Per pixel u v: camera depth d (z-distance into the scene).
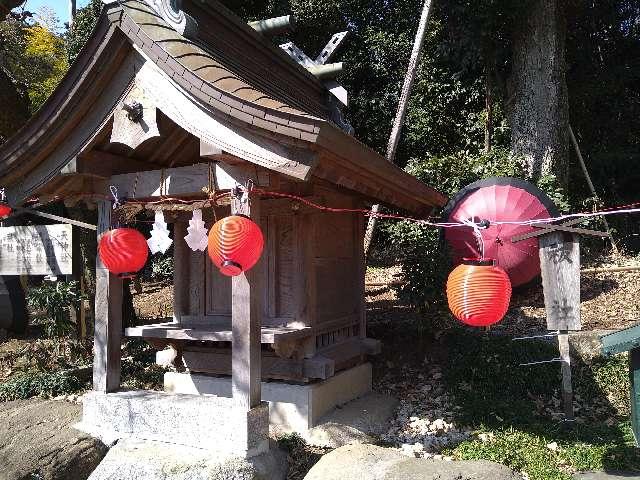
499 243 7.11
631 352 3.93
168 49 3.85
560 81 11.88
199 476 3.69
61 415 4.95
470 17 12.15
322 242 5.68
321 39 16.25
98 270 4.73
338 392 5.62
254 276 4.16
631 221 13.68
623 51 15.87
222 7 4.83
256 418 4.04
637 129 15.45
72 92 4.18
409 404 6.05
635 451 4.53
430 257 7.01
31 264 6.02
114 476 3.90
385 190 5.43
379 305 9.91
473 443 4.79
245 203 4.11
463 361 6.62
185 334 4.88
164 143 4.96
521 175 10.93
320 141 3.47
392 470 3.60
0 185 4.75
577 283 5.25
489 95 12.91
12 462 4.00
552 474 4.14
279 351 4.81
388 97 15.09
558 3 12.11
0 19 8.63
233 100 3.63
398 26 15.52
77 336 7.46
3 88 7.97
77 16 15.02
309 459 4.47
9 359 7.61
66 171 4.47
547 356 6.60
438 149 14.57
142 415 4.30
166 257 15.55
